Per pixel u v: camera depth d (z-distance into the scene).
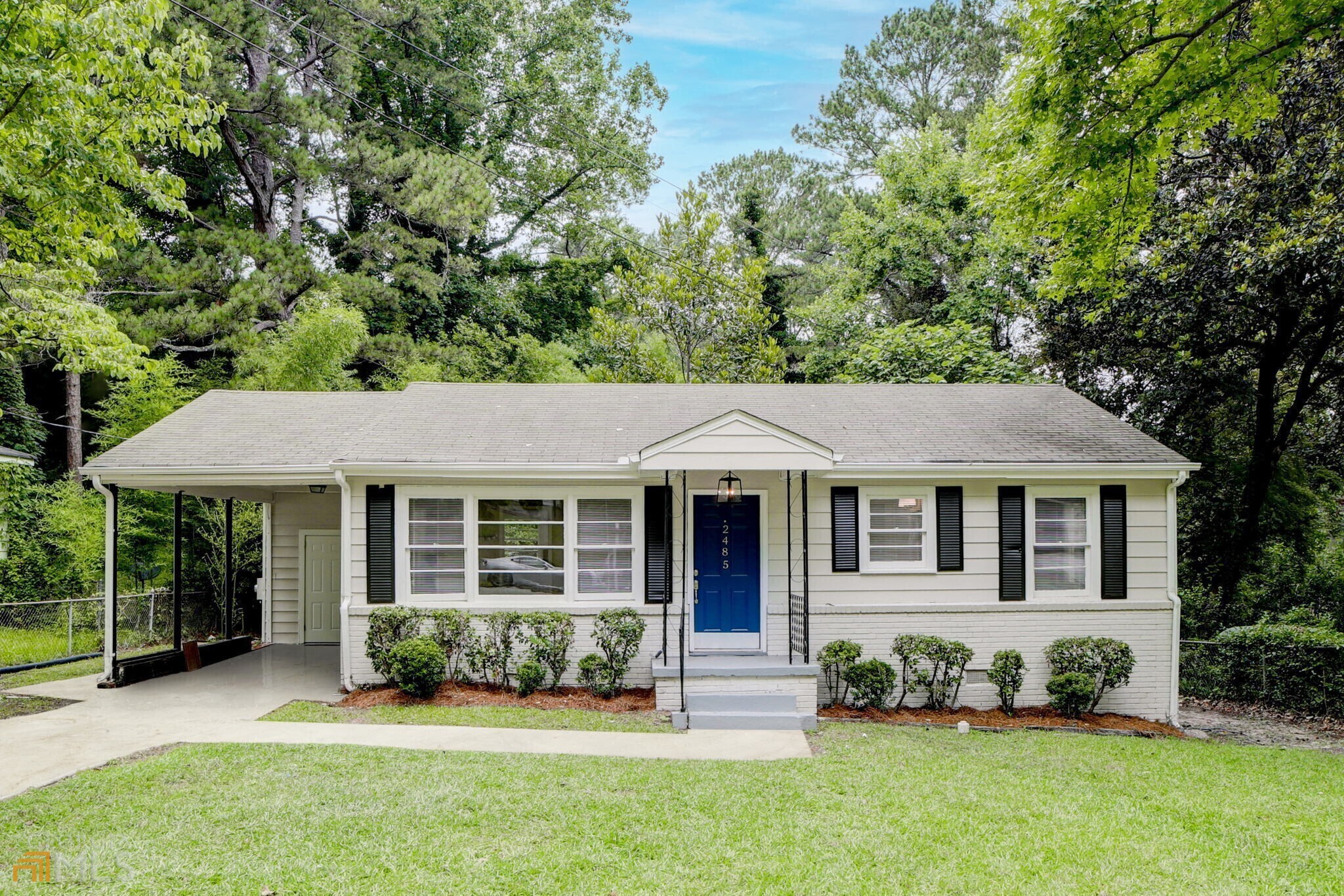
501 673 11.47
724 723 10.14
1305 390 16.56
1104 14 10.75
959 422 13.30
